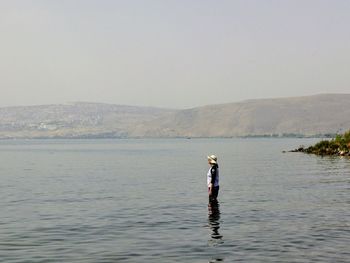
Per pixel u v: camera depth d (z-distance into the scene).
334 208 28.55
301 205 29.95
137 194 37.41
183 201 32.69
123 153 146.00
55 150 184.12
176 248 18.94
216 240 20.22
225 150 163.88
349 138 104.75
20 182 49.66
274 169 64.38
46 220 25.64
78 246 19.52
